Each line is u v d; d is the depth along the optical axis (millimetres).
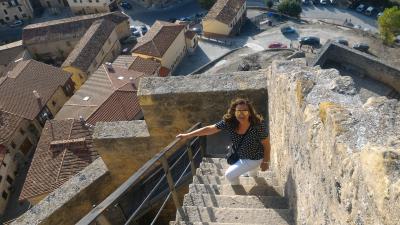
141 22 61375
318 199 4449
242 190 7344
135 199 9352
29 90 38594
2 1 63688
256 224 6102
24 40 51969
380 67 13055
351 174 3416
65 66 43750
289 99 5934
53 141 27406
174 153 9625
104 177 9750
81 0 63062
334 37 47125
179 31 47469
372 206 2975
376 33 47688
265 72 8797
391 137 3453
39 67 41031
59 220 9086
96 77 36531
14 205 33438
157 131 9242
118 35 53656
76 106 33812
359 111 3885
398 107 3826
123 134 9453
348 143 3605
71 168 25812
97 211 3709
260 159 6855
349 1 58344
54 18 66062
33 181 25703
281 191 7121
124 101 33688
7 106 36656
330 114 3988
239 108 6246
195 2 64438
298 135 5352
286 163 6453
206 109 8734
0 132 34875
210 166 8656
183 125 9070
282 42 49000
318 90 5012
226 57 31578
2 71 50656
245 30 53562
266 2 58094
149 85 8891
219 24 50719
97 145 9555
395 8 43312
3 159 33750
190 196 7109
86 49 45656
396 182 2766
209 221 6422
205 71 29203
